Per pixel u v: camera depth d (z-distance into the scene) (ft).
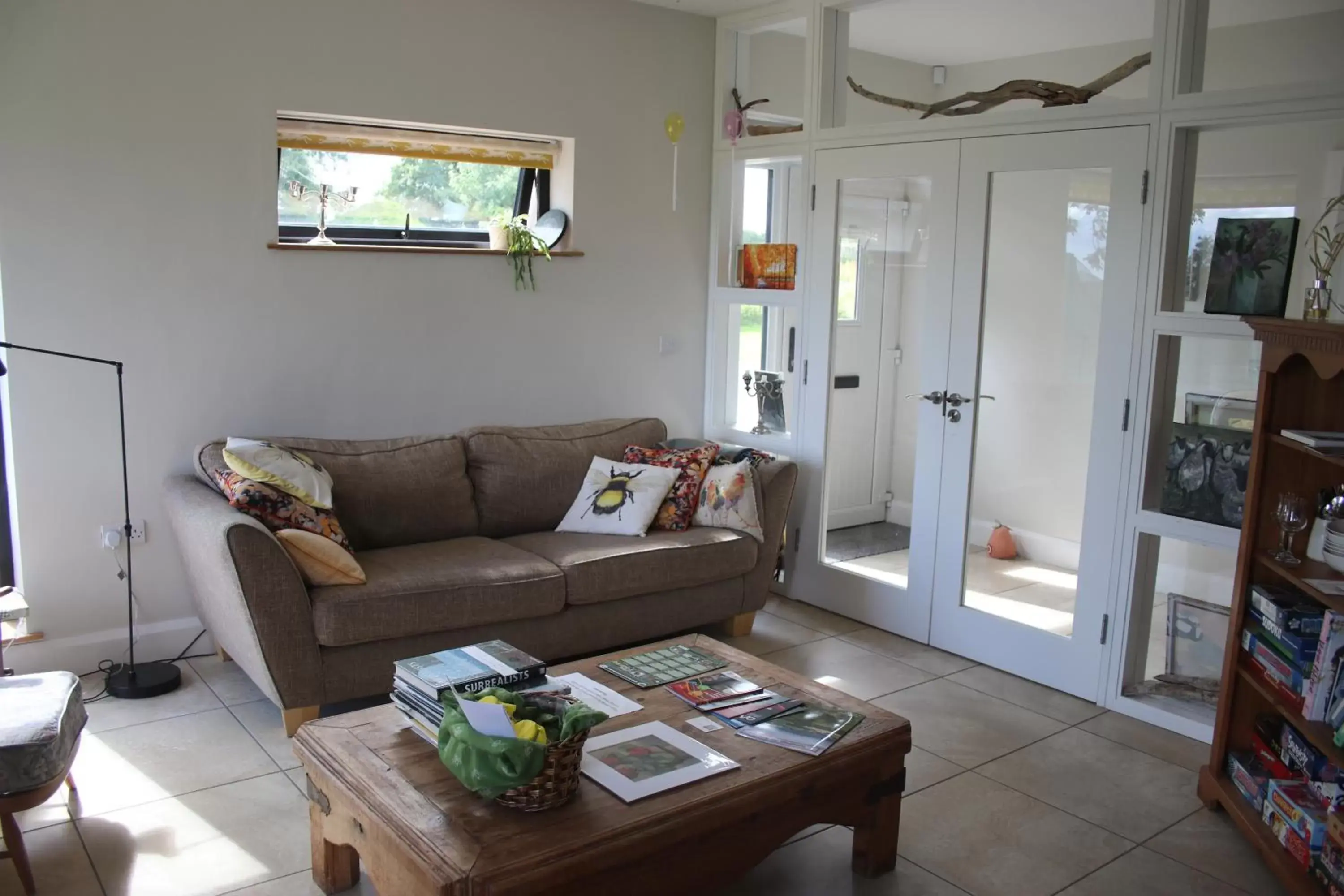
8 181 11.18
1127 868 8.82
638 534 13.28
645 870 6.95
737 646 13.91
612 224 15.64
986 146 12.73
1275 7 13.70
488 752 6.67
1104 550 12.01
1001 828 9.40
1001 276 12.85
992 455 13.16
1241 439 10.94
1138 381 11.53
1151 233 11.28
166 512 12.14
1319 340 8.50
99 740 10.56
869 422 14.57
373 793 7.11
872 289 14.29
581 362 15.67
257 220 12.71
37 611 11.94
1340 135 10.25
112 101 11.64
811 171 14.92
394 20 13.25
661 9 15.61
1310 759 8.91
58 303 11.62
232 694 11.75
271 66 12.52
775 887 8.43
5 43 10.99
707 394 17.12
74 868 8.40
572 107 14.94
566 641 12.30
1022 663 12.98
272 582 10.22
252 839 8.89
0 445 11.79
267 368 13.03
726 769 7.59
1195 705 11.72
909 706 12.05
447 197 14.90
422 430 14.33
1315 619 9.00
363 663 10.86
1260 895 8.46
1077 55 17.74
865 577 14.83
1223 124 10.77
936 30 16.79
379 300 13.71
